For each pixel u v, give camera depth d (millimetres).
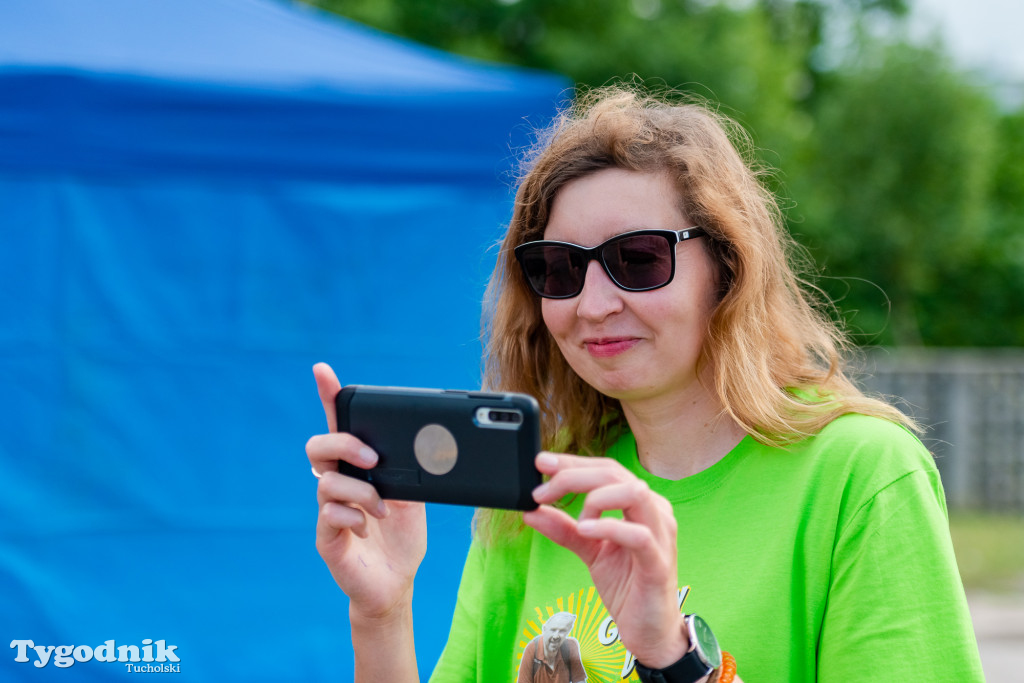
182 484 3143
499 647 1543
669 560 1066
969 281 16531
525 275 1459
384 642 1403
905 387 9094
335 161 3203
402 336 3352
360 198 3289
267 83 3080
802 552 1270
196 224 3180
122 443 3111
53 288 3084
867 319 14172
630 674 1337
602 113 1465
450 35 13141
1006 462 9016
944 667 1142
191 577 3107
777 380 1478
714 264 1418
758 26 14641
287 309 3266
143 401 3137
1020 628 5266
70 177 3070
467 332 3381
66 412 3074
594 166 1422
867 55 15383
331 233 3275
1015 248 16656
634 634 1094
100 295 3117
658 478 1448
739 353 1361
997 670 4598
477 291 3297
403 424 1226
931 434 9047
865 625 1180
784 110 14500
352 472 1263
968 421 9039
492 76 3590
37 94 2918
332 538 1318
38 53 2986
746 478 1350
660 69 13102
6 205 3035
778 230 1625
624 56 13109
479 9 13594
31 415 3053
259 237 3230
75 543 3039
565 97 3465
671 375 1387
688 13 14445
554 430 1671
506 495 1173
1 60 2896
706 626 1117
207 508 3150
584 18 13922
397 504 1411
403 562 1401
